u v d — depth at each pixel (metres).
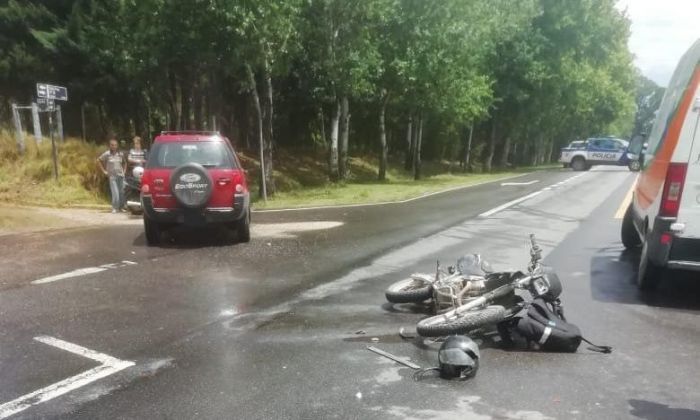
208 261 9.14
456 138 48.47
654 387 4.65
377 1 22.73
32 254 9.51
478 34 28.17
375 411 4.16
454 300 5.88
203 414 4.08
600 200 18.48
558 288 5.71
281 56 19.25
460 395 4.44
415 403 4.30
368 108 37.16
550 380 4.75
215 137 10.80
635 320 6.37
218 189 10.26
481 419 4.07
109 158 14.59
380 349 5.38
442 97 29.23
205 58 19.80
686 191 6.70
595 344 5.61
